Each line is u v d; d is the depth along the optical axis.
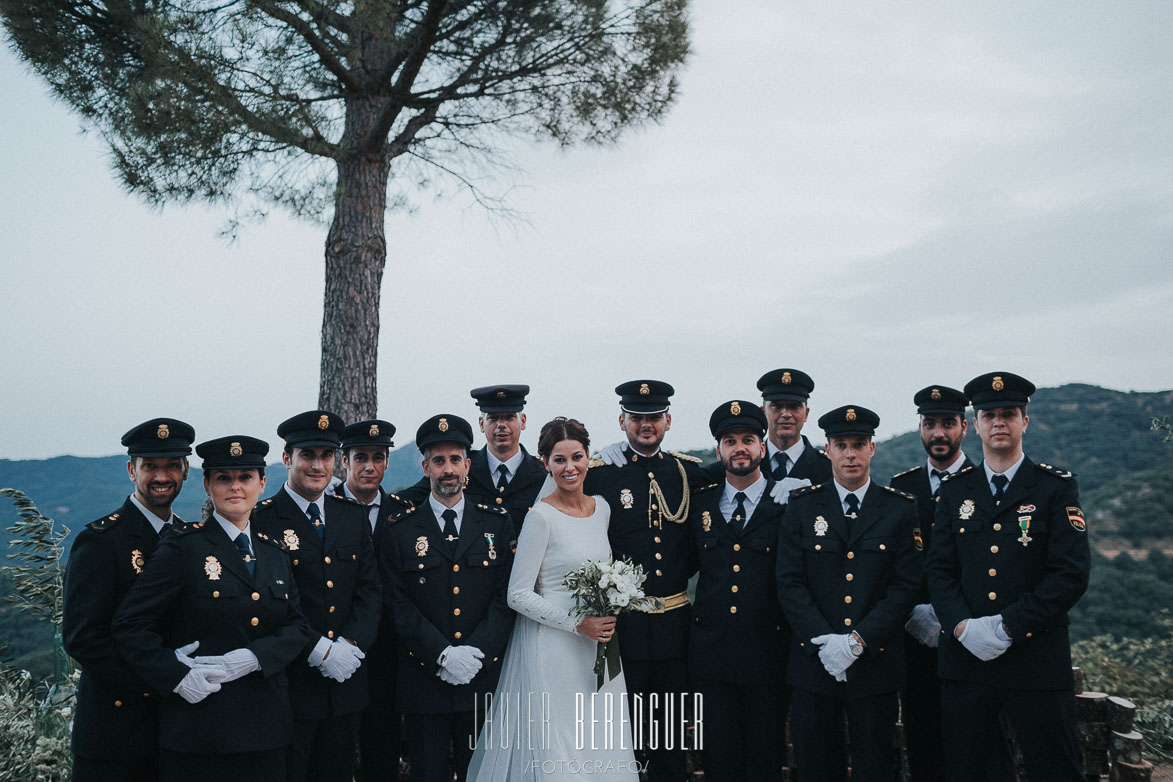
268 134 7.02
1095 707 4.81
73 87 7.41
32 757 5.50
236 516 3.98
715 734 4.68
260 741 3.75
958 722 4.32
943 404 5.20
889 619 4.32
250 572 3.95
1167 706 7.13
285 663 3.89
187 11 6.73
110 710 3.84
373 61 8.07
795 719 4.48
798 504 4.71
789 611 4.49
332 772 4.39
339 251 7.97
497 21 7.84
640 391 5.06
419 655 4.47
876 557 4.48
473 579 4.69
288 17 6.89
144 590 3.71
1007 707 4.21
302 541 4.46
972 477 4.52
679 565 4.93
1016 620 4.08
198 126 6.66
